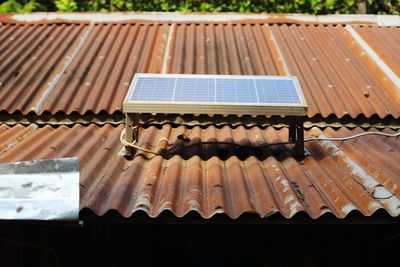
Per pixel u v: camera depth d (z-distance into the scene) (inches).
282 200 76.7
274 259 97.6
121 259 98.3
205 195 78.5
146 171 85.9
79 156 89.7
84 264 98.3
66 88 113.0
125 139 89.6
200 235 98.4
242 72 120.6
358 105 108.1
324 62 124.9
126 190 78.3
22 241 96.7
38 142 96.4
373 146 96.7
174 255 98.3
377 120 105.8
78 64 122.0
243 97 87.7
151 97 87.6
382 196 77.4
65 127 104.7
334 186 80.0
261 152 93.0
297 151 90.6
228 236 98.3
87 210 72.7
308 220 73.8
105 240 98.4
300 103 86.4
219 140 97.2
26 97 109.0
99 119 105.4
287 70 121.0
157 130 102.8
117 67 121.3
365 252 97.7
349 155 93.1
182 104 85.4
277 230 98.3
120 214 72.8
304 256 97.4
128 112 86.8
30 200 68.8
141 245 98.3
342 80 117.3
